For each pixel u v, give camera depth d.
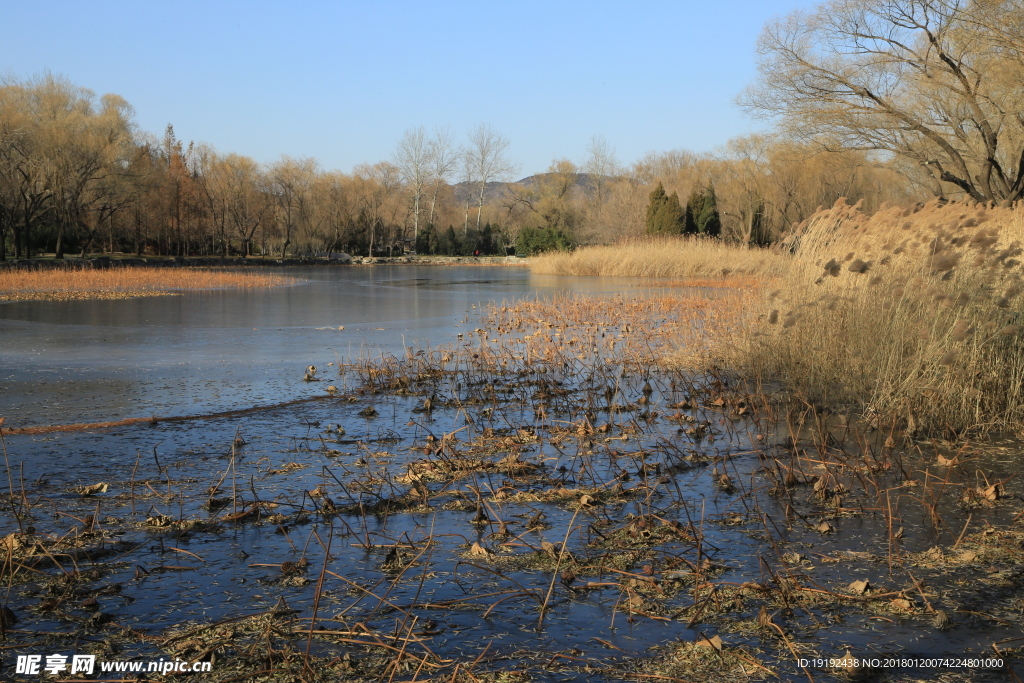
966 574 3.65
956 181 21.42
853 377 7.42
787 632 3.10
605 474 5.27
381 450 5.82
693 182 65.44
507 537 4.11
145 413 6.95
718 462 5.55
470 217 93.38
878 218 9.41
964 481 5.09
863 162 24.39
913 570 3.70
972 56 19.92
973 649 2.97
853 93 22.11
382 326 14.54
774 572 3.66
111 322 15.28
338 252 72.06
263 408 7.22
